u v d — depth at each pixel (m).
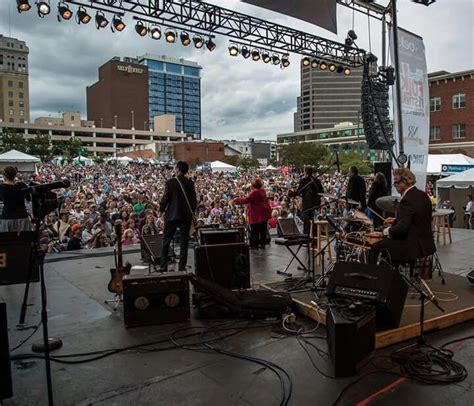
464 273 5.43
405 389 2.57
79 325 3.73
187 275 3.78
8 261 3.31
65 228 8.95
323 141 85.38
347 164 42.81
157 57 138.38
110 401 2.46
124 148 107.81
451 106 33.62
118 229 4.39
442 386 2.61
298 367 2.87
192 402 2.43
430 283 4.67
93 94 127.69
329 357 3.02
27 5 6.85
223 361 2.98
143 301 3.68
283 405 2.38
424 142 8.65
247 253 4.54
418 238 3.75
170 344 3.29
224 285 4.48
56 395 2.53
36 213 2.77
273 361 2.96
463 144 33.00
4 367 2.30
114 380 2.71
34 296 4.64
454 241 8.14
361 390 2.56
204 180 27.53
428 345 3.20
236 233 4.60
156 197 16.72
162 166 49.53
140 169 43.84
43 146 59.41
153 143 91.06
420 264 4.66
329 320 2.99
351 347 2.73
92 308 4.21
